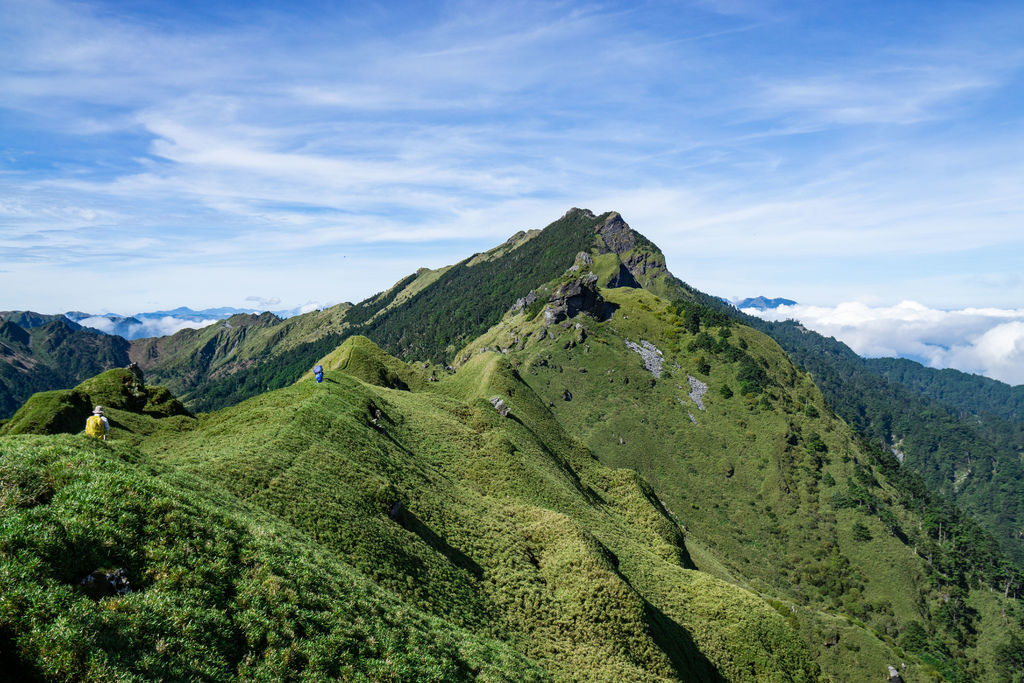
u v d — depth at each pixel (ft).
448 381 536.83
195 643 54.70
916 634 493.77
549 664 127.75
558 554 187.62
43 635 44.37
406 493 179.42
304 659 63.98
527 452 323.16
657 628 175.52
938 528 648.38
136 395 235.61
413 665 76.64
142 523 66.33
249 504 114.62
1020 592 590.55
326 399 234.58
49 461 67.56
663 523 341.41
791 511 628.69
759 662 192.75
